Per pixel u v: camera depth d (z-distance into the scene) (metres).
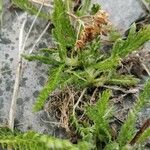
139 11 0.26
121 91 0.24
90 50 0.24
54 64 0.24
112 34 0.25
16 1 0.25
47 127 0.24
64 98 0.24
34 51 0.26
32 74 0.25
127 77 0.24
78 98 0.24
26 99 0.24
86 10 0.25
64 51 0.23
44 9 0.27
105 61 0.22
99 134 0.22
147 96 0.21
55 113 0.24
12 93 0.25
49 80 0.22
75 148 0.16
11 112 0.24
